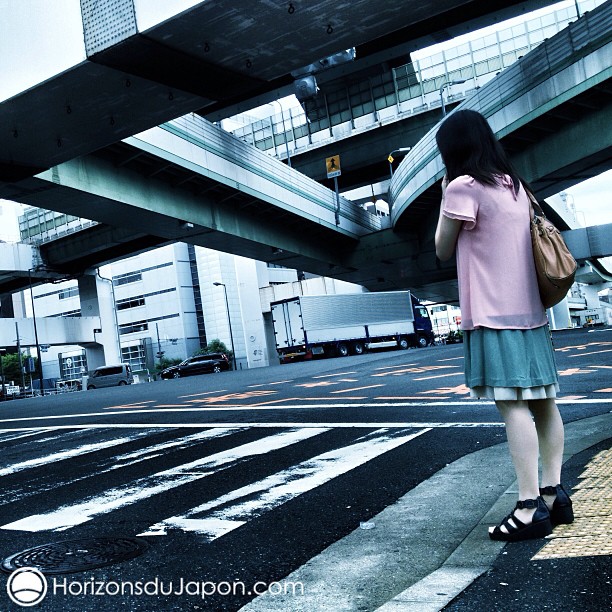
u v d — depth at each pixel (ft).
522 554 9.21
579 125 94.17
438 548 10.66
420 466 17.48
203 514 14.35
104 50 45.09
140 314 340.18
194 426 30.07
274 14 42.39
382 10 43.62
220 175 105.60
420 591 8.38
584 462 14.37
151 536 12.92
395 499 14.44
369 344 163.94
